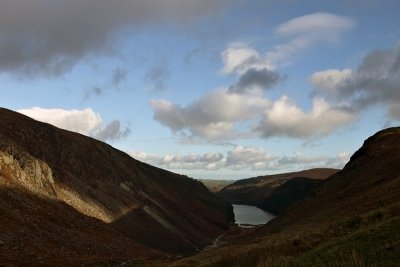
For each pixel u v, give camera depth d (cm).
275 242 3114
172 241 9981
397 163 5978
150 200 12075
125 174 12275
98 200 9000
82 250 5550
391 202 3572
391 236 1969
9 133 8156
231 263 2867
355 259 1730
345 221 2902
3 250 4225
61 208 7062
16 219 5331
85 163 10244
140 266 4853
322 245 2275
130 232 8700
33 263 4159
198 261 3734
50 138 9512
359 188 6000
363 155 8888
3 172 6481
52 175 8181
